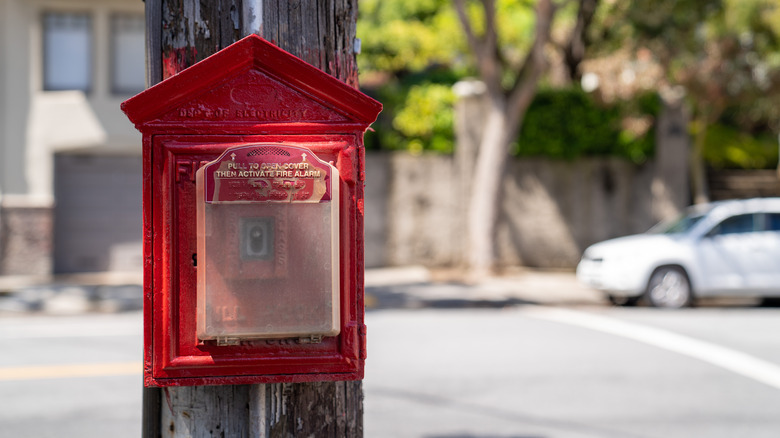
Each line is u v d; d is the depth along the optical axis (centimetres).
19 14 1496
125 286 1391
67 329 978
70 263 1540
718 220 1195
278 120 195
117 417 579
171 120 192
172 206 193
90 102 1512
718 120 2070
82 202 1545
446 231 1611
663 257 1173
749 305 1275
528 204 1639
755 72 1591
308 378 198
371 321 1034
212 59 189
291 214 193
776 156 1997
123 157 1558
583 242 1642
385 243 1602
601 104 1603
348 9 217
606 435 537
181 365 193
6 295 1269
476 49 1433
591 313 1127
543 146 1630
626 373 723
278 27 210
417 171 1606
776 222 1191
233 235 191
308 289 194
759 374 721
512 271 1599
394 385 673
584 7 1659
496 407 605
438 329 964
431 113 1602
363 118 198
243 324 191
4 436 530
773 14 1588
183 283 194
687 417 580
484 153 1462
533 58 1404
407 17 1916
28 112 1505
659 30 1527
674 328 975
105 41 1520
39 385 677
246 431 207
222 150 193
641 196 1648
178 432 206
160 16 205
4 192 1495
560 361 773
